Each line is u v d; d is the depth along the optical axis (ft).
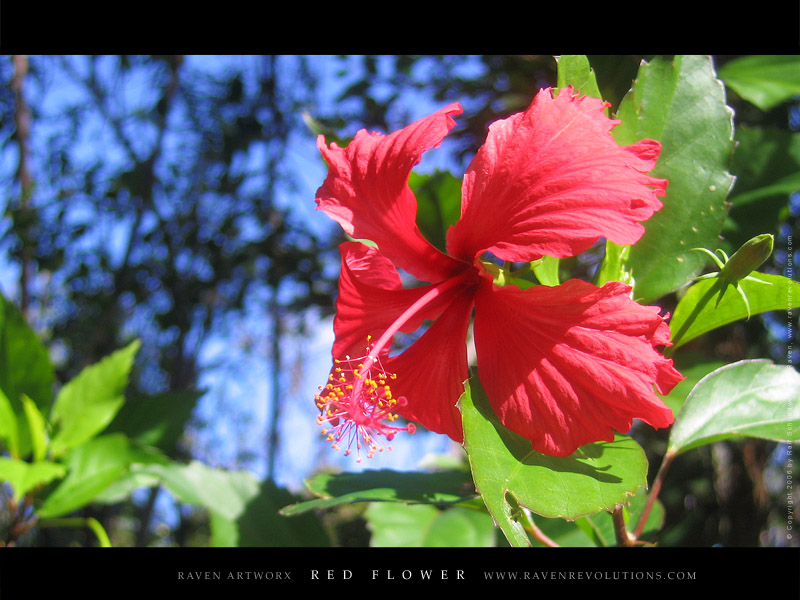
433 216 5.78
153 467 6.89
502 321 4.00
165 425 7.68
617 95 5.60
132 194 19.02
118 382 7.23
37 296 16.97
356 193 4.54
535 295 3.87
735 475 12.02
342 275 4.71
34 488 6.84
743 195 6.34
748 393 4.91
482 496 3.40
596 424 3.63
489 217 4.04
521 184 3.92
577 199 3.71
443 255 4.54
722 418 4.84
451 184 5.69
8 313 6.84
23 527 6.81
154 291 19.47
